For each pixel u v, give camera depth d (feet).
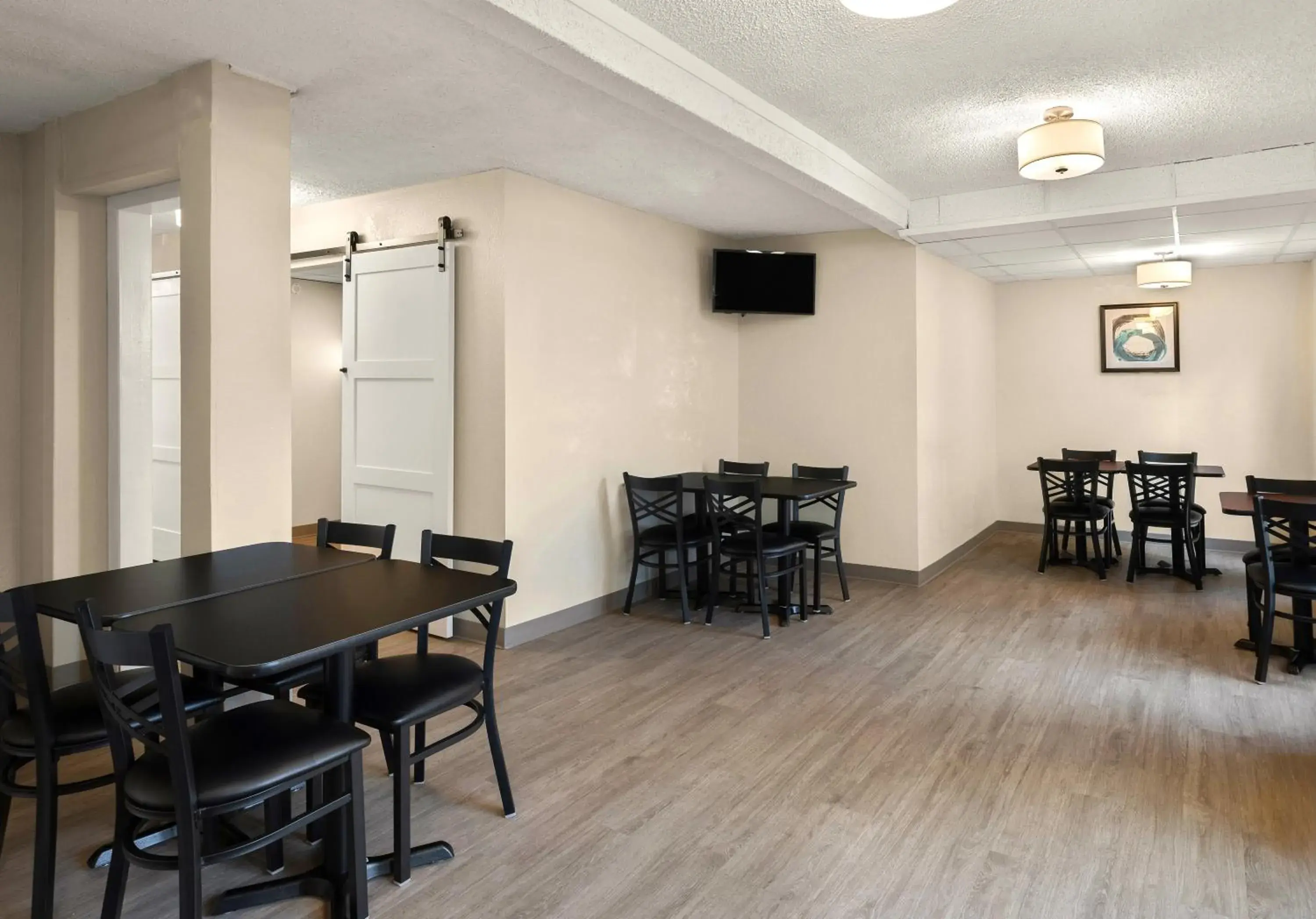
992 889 7.24
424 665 8.31
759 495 14.94
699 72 9.95
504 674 12.94
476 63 9.51
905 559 18.92
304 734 6.35
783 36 9.34
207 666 5.54
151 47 9.10
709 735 10.59
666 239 18.02
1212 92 10.98
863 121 12.13
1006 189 15.99
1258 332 22.17
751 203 16.39
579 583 15.90
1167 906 6.96
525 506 14.53
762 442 20.59
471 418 14.44
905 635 15.07
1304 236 17.69
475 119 11.42
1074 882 7.32
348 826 6.57
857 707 11.57
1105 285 23.97
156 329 17.31
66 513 11.39
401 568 8.55
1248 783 9.19
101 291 11.65
